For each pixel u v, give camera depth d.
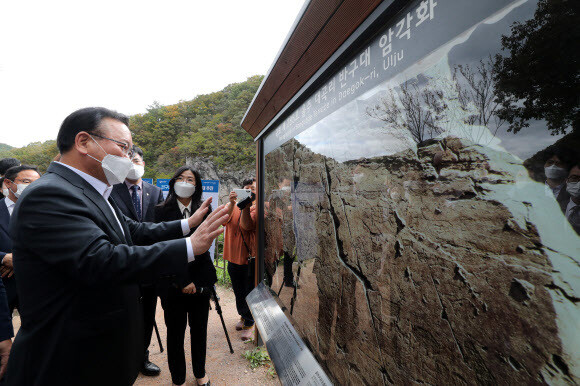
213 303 4.27
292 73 1.63
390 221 0.90
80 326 1.04
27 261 0.99
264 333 2.00
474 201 0.61
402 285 0.84
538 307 0.49
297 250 1.80
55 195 1.00
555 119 0.46
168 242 1.06
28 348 1.02
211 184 5.11
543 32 0.48
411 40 0.80
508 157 0.54
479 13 0.59
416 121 0.78
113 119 1.20
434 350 0.72
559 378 0.45
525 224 0.51
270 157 2.52
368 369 1.02
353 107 1.13
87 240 0.97
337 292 1.26
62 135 1.17
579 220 0.43
